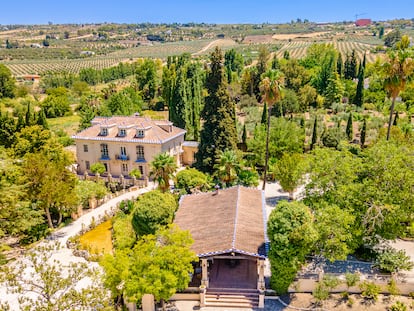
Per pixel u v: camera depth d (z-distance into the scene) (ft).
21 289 70.38
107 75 598.75
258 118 279.28
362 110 295.48
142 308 89.61
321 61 443.32
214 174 163.84
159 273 79.92
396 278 94.32
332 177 106.83
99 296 72.43
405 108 278.67
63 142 249.14
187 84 251.80
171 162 140.77
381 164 103.30
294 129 192.44
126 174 185.47
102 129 185.68
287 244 87.35
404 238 118.01
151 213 109.40
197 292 95.40
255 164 192.03
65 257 112.57
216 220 106.42
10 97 467.11
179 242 86.79
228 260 108.78
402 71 143.74
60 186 126.62
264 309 90.53
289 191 151.53
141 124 182.09
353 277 91.66
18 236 128.57
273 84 145.18
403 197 98.53
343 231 92.63
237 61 521.65
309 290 94.94
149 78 389.39
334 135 212.64
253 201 118.32
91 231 132.46
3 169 119.14
